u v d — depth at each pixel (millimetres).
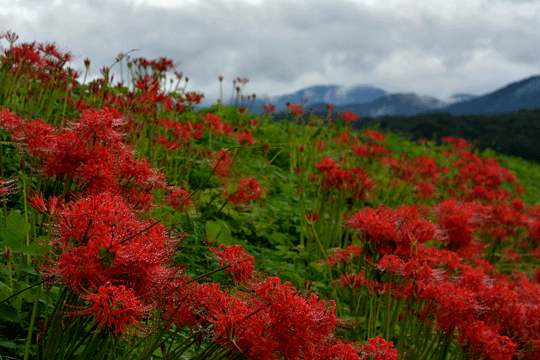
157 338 1710
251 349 1459
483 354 2400
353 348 1666
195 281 1729
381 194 6355
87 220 1531
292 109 7043
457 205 4223
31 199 1631
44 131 2127
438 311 2523
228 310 1551
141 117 4020
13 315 1854
